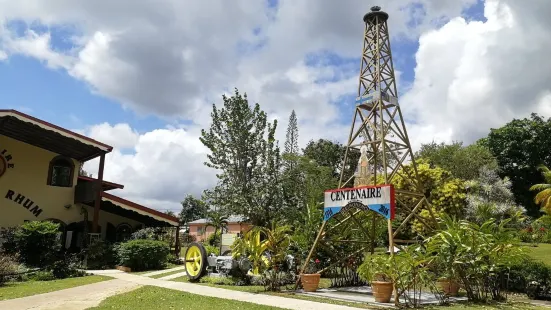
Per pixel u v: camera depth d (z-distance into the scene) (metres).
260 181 24.98
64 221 22.77
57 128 19.41
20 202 21.80
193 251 15.73
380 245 16.53
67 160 23.42
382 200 12.16
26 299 10.66
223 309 9.24
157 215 23.84
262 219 24.27
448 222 11.85
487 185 31.77
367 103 14.57
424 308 9.85
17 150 22.14
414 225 22.81
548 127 48.59
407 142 14.47
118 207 23.88
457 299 11.37
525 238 30.61
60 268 16.55
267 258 13.74
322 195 25.59
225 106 26.64
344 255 14.90
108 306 9.56
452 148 37.34
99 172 20.94
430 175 28.42
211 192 26.66
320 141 48.50
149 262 19.84
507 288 12.66
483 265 10.98
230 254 16.88
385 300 10.59
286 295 11.70
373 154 15.36
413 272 10.33
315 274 12.88
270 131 26.22
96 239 20.16
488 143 50.56
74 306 9.63
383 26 15.15
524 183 48.91
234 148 26.02
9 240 18.30
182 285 13.80
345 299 11.04
